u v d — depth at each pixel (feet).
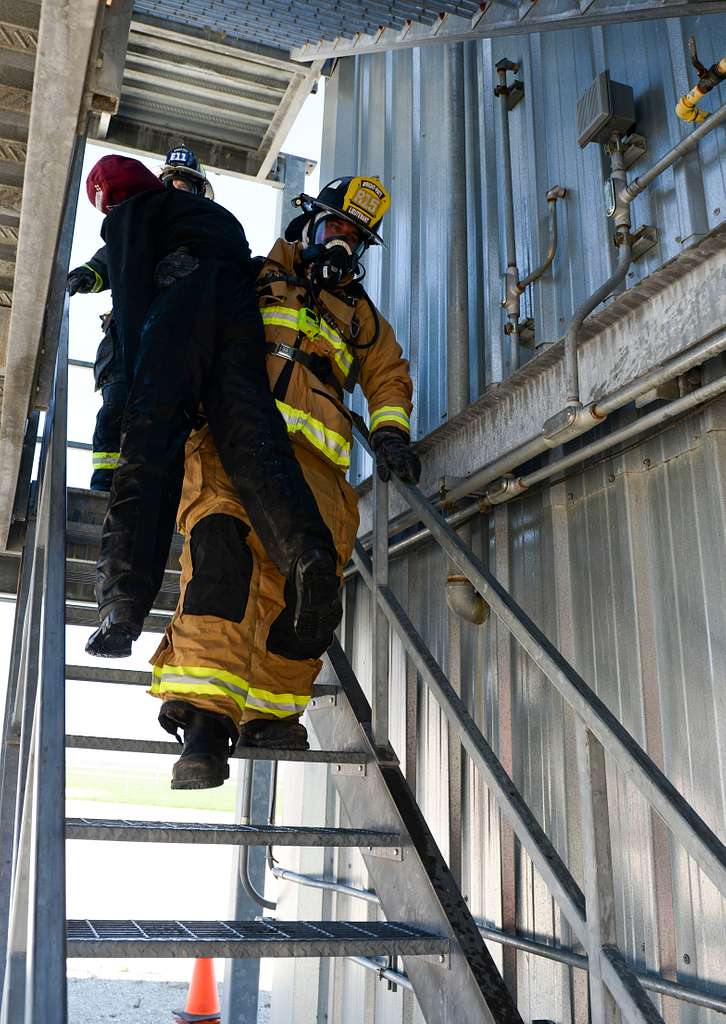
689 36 8.72
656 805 4.62
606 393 8.43
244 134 18.74
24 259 5.38
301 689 7.63
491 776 6.21
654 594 8.57
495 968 5.73
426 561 12.72
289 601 6.99
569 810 9.14
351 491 7.54
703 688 7.82
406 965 6.51
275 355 7.20
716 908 7.36
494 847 10.32
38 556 6.69
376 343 8.34
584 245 9.96
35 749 3.51
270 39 13.55
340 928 6.10
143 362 6.23
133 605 5.57
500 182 11.80
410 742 12.07
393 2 9.09
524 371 9.55
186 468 6.82
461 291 12.13
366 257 16.10
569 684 5.40
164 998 21.44
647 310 8.00
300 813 15.61
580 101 9.46
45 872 2.88
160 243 7.19
